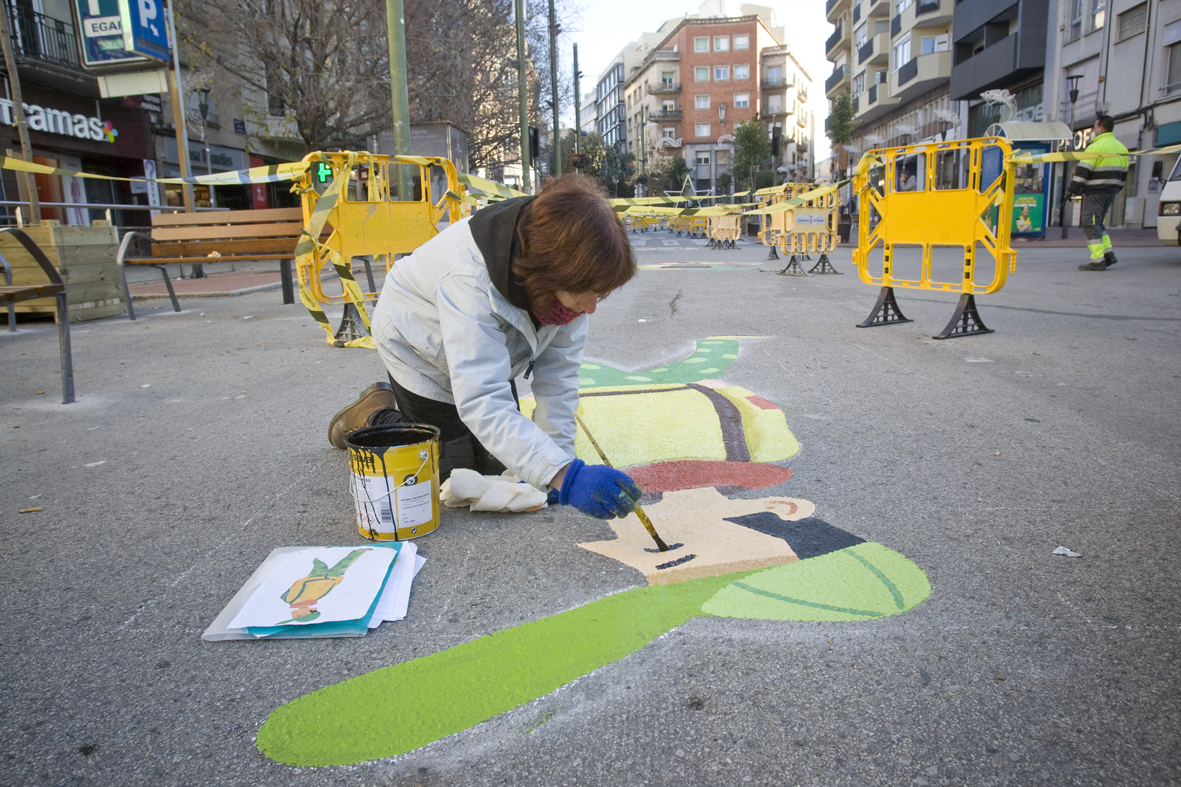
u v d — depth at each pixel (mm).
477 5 17719
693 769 1356
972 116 32062
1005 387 4047
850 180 6805
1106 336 5449
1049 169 18516
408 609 1927
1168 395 3795
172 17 13070
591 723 1484
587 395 3893
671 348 5422
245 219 7969
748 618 1833
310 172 5613
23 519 2564
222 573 2145
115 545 2342
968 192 5484
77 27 16500
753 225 28766
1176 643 1686
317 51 15484
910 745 1397
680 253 18875
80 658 1750
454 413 2510
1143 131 21688
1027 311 6801
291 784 1354
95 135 17188
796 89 88250
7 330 7180
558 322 1979
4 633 1859
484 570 2115
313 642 1793
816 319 6703
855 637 1741
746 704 1522
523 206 1851
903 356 4945
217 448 3322
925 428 3338
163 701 1591
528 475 1908
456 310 1947
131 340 6461
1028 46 26078
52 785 1359
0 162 5562
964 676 1591
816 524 2348
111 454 3273
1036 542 2195
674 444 3127
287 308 8633
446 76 16969
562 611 1890
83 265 7746
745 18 80625
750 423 3451
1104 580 1968
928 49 35594
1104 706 1489
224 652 1764
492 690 1595
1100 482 2646
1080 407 3619
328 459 3133
